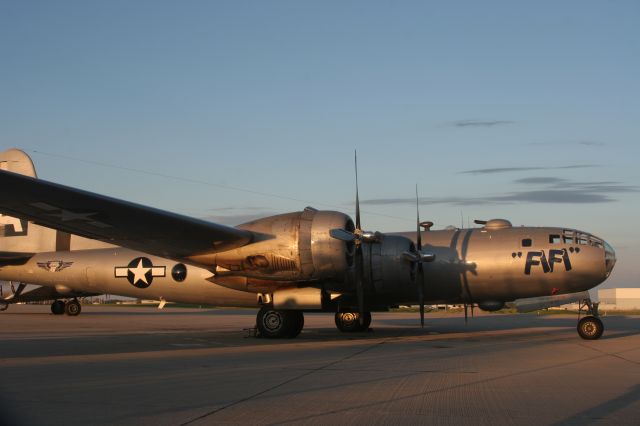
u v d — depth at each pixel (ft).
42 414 21.03
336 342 51.47
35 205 43.16
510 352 42.27
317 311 56.80
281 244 50.34
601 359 37.60
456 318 110.93
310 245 50.06
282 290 54.54
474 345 48.34
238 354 40.81
